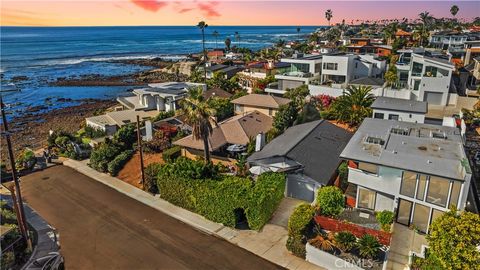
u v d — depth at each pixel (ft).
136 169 135.85
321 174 108.47
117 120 185.68
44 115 255.09
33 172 142.00
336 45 476.54
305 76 231.71
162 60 619.26
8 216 95.04
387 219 87.71
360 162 91.15
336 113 170.91
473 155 125.49
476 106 173.37
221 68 364.58
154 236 95.09
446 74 189.06
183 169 108.06
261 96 193.16
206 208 101.86
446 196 82.33
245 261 83.51
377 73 248.11
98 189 124.88
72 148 157.99
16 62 599.57
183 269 81.46
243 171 119.44
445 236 65.10
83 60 641.81
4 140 198.59
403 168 85.10
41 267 81.20
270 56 444.96
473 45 309.22
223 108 189.06
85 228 99.55
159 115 188.55
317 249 80.53
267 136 146.41
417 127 117.39
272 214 101.91
